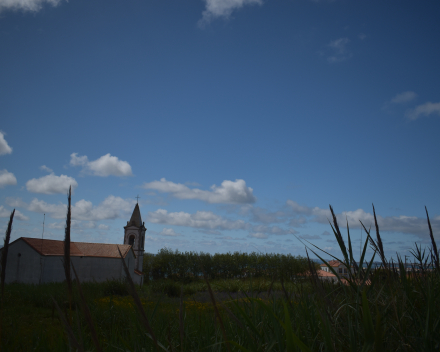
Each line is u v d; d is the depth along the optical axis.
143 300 3.73
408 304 1.79
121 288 8.98
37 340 2.40
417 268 2.38
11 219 1.42
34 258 38.78
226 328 2.38
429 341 1.39
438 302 1.85
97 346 1.03
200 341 2.30
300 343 0.92
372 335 0.97
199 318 2.83
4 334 2.71
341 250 1.72
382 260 1.84
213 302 1.18
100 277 43.81
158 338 2.28
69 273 1.05
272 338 1.42
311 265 1.69
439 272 2.03
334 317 1.58
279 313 2.07
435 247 2.08
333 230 1.74
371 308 1.70
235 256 37.25
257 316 2.21
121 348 2.20
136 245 53.66
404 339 1.49
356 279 1.69
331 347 1.28
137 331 2.29
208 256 41.00
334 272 1.76
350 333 1.31
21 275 38.53
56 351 2.03
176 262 44.94
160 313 3.18
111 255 45.22
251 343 1.36
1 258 1.43
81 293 1.05
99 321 3.20
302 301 2.08
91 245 47.81
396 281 1.92
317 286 1.64
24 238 39.66
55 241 44.78
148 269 51.09
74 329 2.24
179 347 2.23
